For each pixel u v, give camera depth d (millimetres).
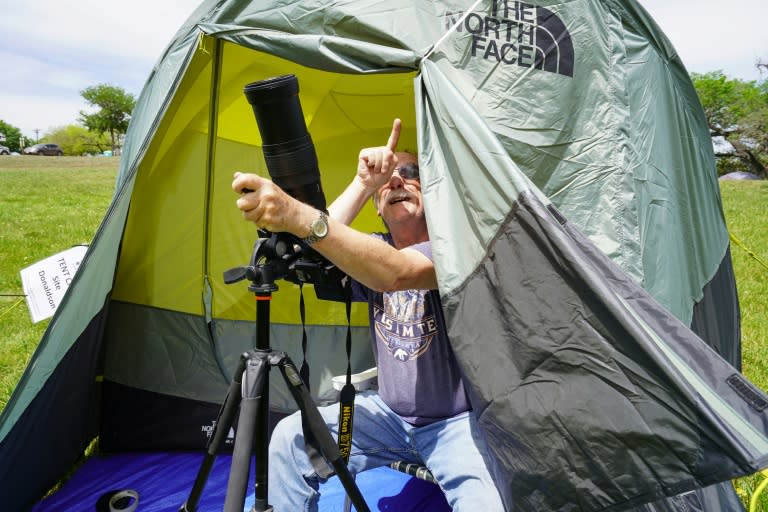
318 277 1682
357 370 3191
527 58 1979
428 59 1888
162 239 2877
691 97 2613
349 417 1903
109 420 2955
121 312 2918
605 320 1467
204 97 2668
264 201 1452
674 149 2379
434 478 1985
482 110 1938
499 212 1609
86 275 2252
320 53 1974
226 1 2188
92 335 2666
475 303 1628
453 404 2006
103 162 30375
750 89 35688
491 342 1602
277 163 1539
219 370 3053
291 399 3139
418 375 2033
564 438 1503
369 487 2689
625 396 1448
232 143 2879
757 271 6754
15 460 2260
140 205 2771
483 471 1796
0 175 21625
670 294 2111
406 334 2084
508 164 1604
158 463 2906
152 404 2988
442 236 1688
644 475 1438
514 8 1993
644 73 2225
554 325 1523
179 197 2838
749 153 34312
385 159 2119
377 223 3246
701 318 2436
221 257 2994
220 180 2898
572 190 2027
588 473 1489
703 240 2547
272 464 2025
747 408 1493
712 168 2824
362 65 1945
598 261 1572
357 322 3184
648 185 2137
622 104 2105
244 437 1523
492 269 1610
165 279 2945
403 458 2139
